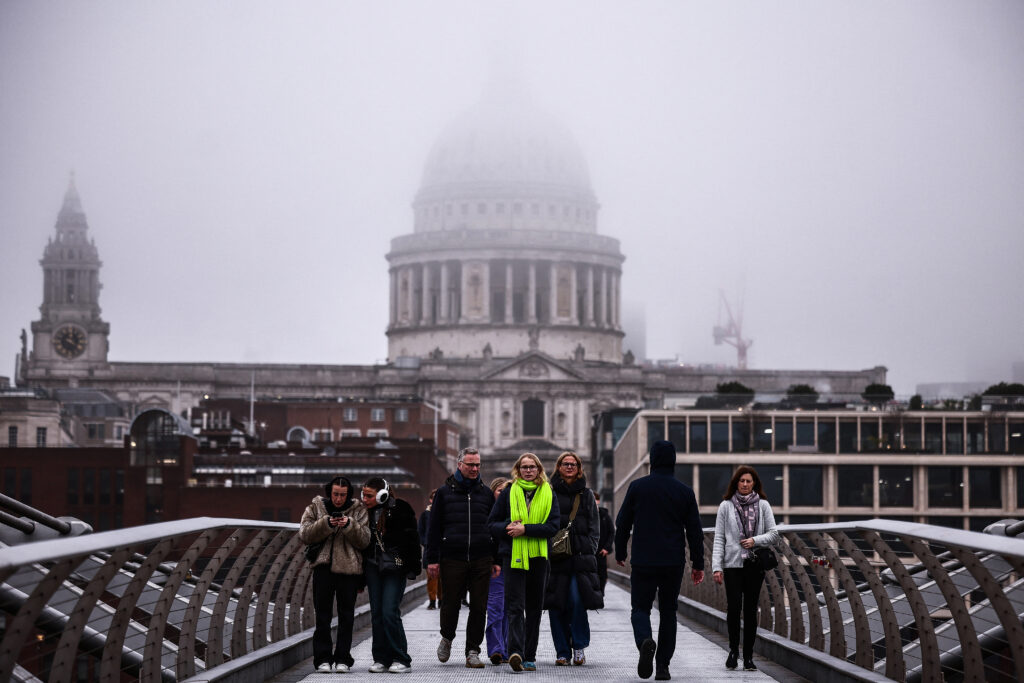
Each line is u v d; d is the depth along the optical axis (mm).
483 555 26656
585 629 27484
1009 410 124312
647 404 132250
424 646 32031
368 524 25781
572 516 27250
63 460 147625
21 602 15422
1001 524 23812
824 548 25031
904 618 27250
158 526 18781
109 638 18516
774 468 122812
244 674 23344
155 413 146875
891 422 123562
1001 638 20797
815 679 25094
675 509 24516
